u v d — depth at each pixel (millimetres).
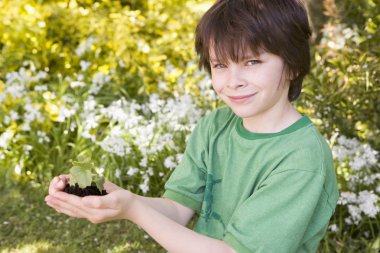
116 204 1370
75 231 3316
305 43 1487
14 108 4027
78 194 1422
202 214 1636
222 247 1401
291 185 1392
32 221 3412
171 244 1402
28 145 3873
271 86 1417
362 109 3158
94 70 4461
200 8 5230
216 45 1403
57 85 4223
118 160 3732
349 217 2957
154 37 4844
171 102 3660
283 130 1474
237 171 1544
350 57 3139
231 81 1411
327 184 1473
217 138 1652
